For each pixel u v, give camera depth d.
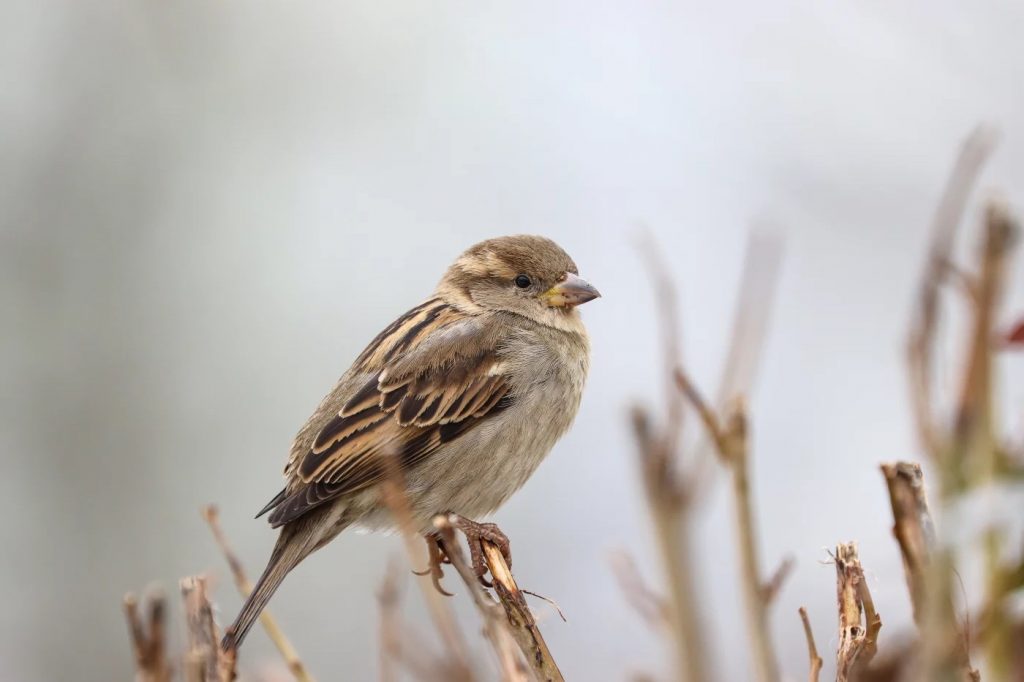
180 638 11.06
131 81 18.56
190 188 18.25
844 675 4.66
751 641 4.35
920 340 4.24
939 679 3.85
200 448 17.25
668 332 4.96
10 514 16.91
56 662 16.33
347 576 16.14
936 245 4.29
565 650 14.55
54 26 18.61
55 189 18.14
